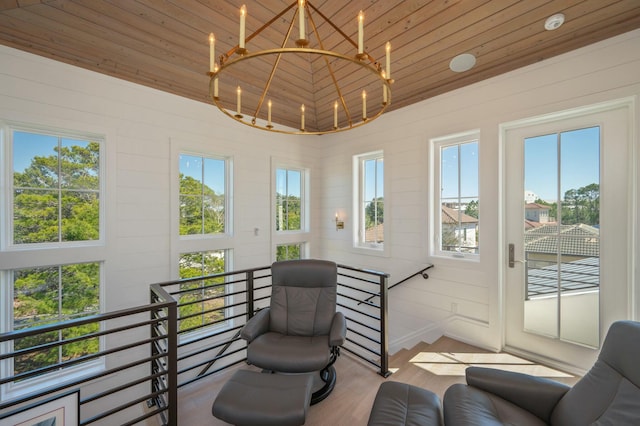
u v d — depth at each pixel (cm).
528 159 263
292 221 450
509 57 246
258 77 310
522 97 255
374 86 321
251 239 382
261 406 151
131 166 286
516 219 270
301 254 464
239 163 372
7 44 225
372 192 409
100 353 150
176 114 317
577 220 237
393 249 362
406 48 259
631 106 210
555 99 237
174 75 285
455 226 314
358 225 424
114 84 276
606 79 213
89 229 269
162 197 305
